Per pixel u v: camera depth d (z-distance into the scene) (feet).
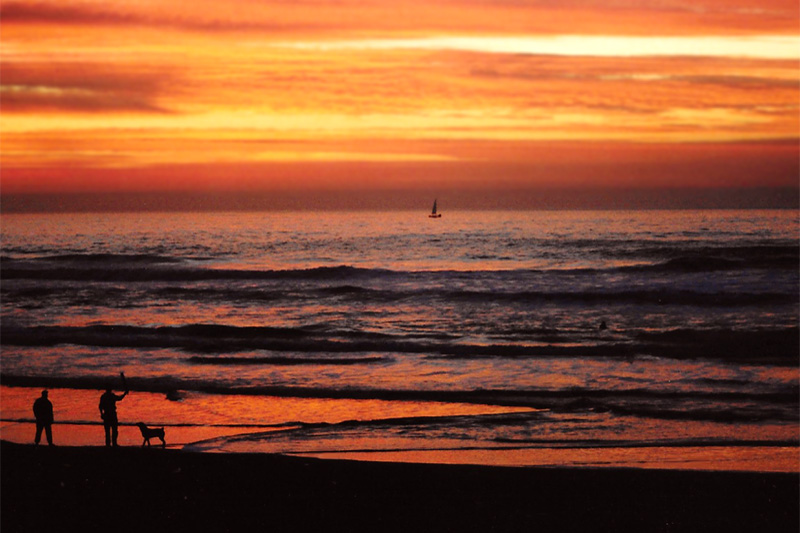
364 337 193.88
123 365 161.07
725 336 179.52
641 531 69.46
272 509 74.18
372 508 75.05
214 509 74.02
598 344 173.88
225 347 180.34
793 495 77.92
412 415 119.65
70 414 122.11
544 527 70.69
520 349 168.14
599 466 90.38
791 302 228.02
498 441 102.63
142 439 107.04
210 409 124.36
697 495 78.54
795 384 133.49
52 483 80.89
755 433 104.01
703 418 112.57
